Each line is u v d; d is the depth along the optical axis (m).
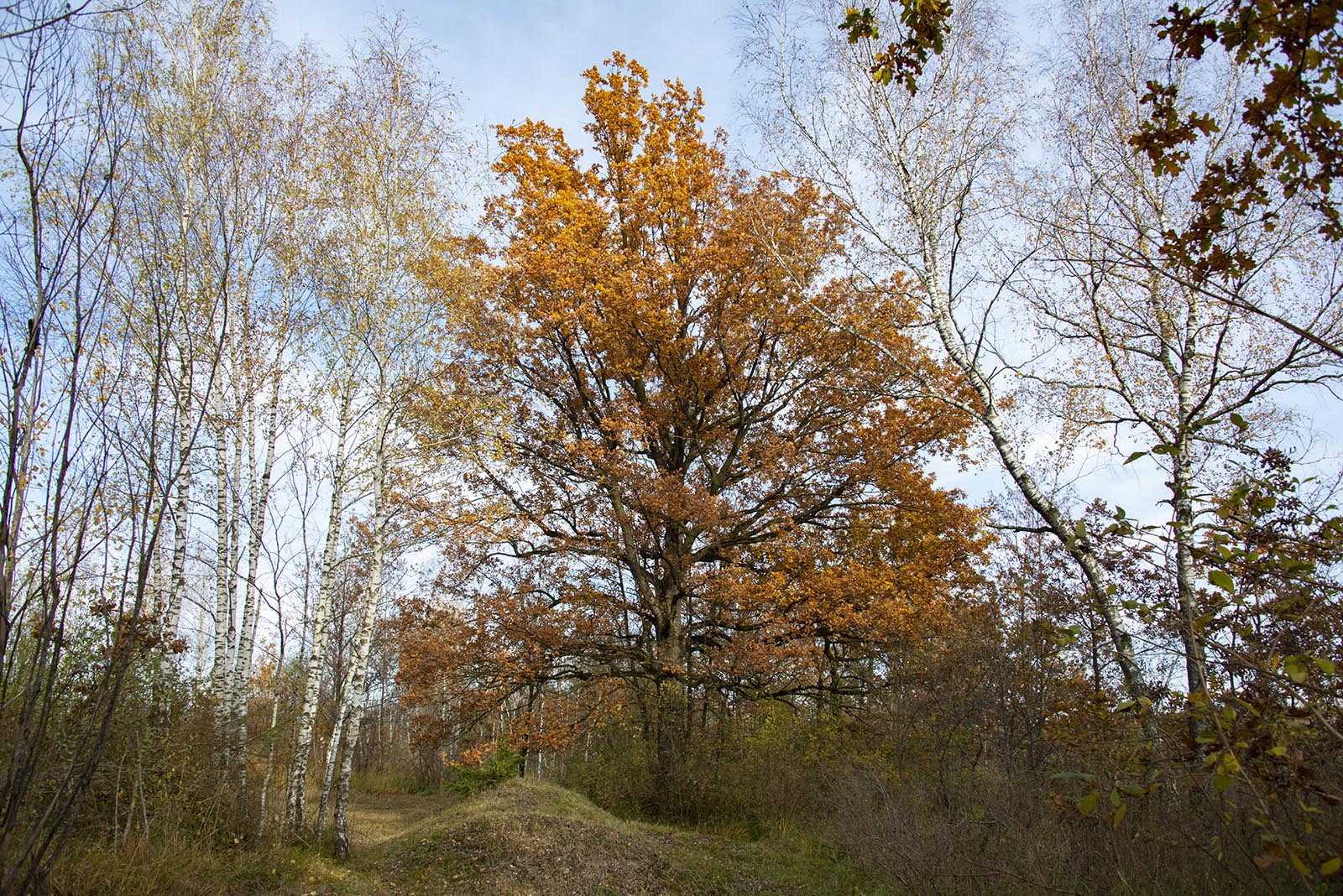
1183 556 6.62
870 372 15.95
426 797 22.55
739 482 19.45
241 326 11.75
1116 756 5.63
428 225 12.23
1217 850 5.30
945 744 9.90
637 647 17.47
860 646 15.94
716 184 17.86
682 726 15.51
